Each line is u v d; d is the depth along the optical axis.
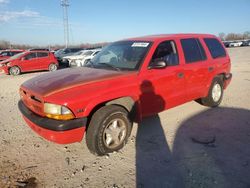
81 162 3.49
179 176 3.10
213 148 3.81
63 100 3.11
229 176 3.08
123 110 3.69
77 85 3.38
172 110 5.71
